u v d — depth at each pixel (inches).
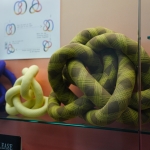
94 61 18.2
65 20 23.3
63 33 23.3
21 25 25.3
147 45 19.1
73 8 23.1
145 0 19.7
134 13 20.7
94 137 21.2
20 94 20.7
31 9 24.9
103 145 20.8
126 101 14.7
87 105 16.8
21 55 25.0
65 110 17.4
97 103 15.5
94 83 15.8
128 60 16.9
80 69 16.7
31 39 24.7
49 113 18.8
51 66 17.8
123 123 16.6
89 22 22.3
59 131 22.6
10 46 25.6
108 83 16.8
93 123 15.9
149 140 19.0
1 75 25.0
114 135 20.6
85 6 22.6
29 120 21.4
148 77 16.8
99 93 15.3
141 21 19.6
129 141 20.0
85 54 17.6
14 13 25.7
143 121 16.8
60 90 18.9
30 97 20.9
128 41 16.5
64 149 22.3
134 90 16.3
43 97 21.1
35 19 24.7
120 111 14.5
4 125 24.9
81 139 21.7
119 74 16.1
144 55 16.8
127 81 15.3
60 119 18.1
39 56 24.1
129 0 21.0
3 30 26.1
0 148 20.9
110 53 18.0
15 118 22.1
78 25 22.8
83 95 17.9
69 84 19.9
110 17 21.6
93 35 19.1
